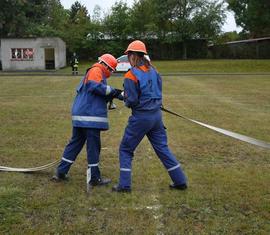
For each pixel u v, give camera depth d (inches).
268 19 1707.7
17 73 1275.8
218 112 480.7
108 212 186.4
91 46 2193.7
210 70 1451.8
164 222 176.4
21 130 367.6
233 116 452.4
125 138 207.0
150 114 202.4
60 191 211.3
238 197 204.5
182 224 173.6
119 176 230.8
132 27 2249.0
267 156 286.2
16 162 267.3
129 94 199.2
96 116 211.3
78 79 1013.8
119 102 563.2
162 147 210.4
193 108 513.3
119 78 1029.2
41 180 229.8
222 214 184.9
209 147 308.8
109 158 275.3
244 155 288.2
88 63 2014.0
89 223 174.4
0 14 1713.8
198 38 2316.7
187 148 305.4
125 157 208.8
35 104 545.0
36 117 439.2
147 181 227.9
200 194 208.2
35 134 351.6
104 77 213.6
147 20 2252.7
